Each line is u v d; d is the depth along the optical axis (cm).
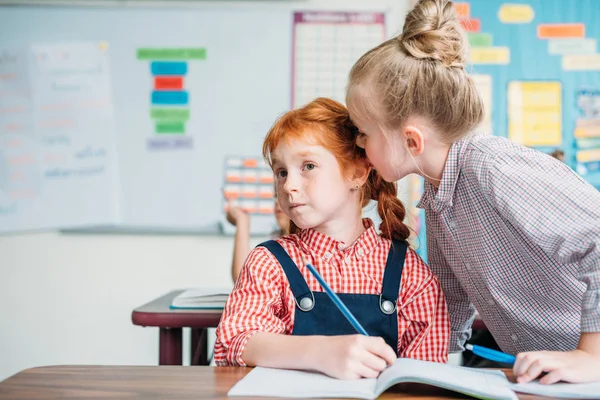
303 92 282
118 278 285
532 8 276
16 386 66
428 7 92
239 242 215
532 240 83
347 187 96
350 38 282
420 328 95
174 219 283
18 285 286
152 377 71
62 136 284
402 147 90
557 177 83
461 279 106
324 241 96
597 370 71
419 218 262
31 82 284
